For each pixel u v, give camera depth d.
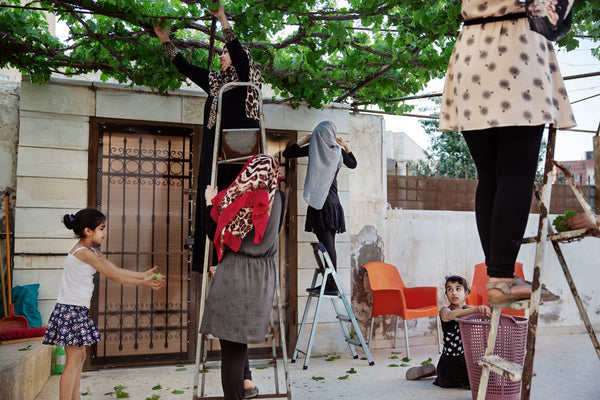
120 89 5.42
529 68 1.84
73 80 5.29
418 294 6.00
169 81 5.04
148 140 5.52
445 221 6.88
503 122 1.82
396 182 7.03
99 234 3.66
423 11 3.79
